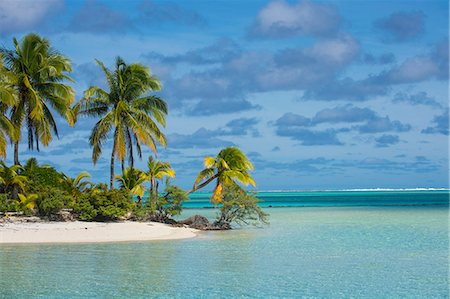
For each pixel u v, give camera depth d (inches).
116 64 2048.5
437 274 932.0
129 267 973.8
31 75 1961.1
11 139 1847.9
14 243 1300.4
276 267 998.4
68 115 1968.5
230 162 2228.1
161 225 1784.0
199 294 757.9
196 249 1247.5
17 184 1803.6
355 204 4960.6
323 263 1049.5
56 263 1007.6
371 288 811.4
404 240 1488.7
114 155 2000.5
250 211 1952.5
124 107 1967.3
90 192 1838.1
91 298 726.5
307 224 2133.4
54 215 1708.9
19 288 784.9
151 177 2044.8
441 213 3029.0
